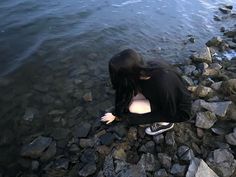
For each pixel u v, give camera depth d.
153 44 2.92
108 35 2.94
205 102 2.06
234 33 3.20
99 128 1.93
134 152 1.76
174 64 2.65
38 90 2.23
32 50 2.60
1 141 1.87
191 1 3.92
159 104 1.59
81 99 2.17
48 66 2.46
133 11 3.45
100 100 2.17
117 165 1.64
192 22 3.41
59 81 2.32
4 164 1.74
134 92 1.56
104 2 3.56
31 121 2.00
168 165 1.66
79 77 2.38
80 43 2.76
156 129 1.79
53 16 3.12
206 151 1.76
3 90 2.20
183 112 1.63
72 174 1.67
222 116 1.96
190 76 2.48
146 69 1.42
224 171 1.62
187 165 1.66
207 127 1.89
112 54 2.69
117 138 1.83
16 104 2.11
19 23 2.93
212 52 2.88
